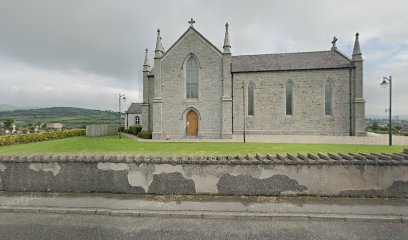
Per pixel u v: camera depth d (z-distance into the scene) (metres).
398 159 7.32
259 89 29.33
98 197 7.68
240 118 29.67
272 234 5.41
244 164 7.64
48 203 7.25
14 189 8.24
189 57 27.41
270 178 7.58
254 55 32.94
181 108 27.36
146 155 8.41
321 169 7.46
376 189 7.30
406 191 7.22
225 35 26.39
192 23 27.19
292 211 6.49
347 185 7.39
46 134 26.81
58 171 8.16
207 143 20.92
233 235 5.39
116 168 8.01
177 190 7.84
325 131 28.08
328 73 27.95
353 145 18.53
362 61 27.03
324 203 6.97
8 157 8.27
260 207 6.78
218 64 26.69
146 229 5.73
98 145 20.05
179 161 7.82
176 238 5.29
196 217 6.38
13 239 5.27
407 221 5.95
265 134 29.16
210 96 26.86
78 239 5.27
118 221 6.19
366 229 5.61
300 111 28.58
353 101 27.36
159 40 27.67
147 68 31.72
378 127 44.50
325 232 5.49
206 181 7.76
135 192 7.96
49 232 5.61
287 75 28.77
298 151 15.07
